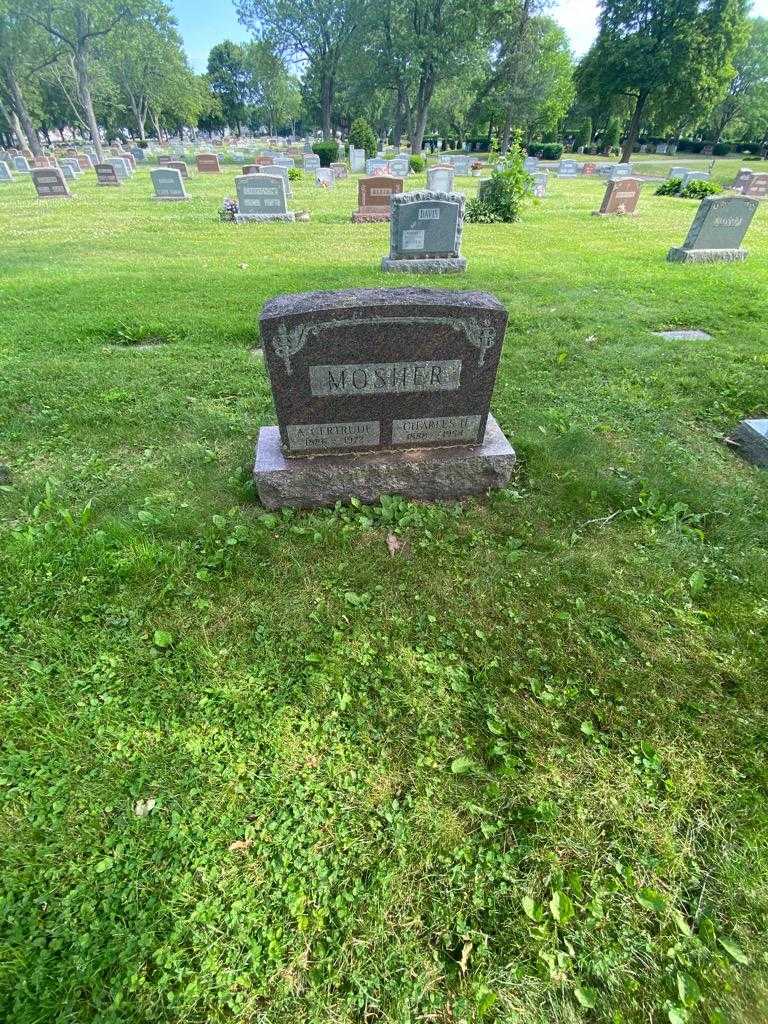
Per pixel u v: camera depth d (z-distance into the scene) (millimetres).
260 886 1973
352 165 35406
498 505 3838
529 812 2182
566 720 2520
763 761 2367
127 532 3455
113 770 2287
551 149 49312
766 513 3781
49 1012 1684
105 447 4504
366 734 2449
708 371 5812
